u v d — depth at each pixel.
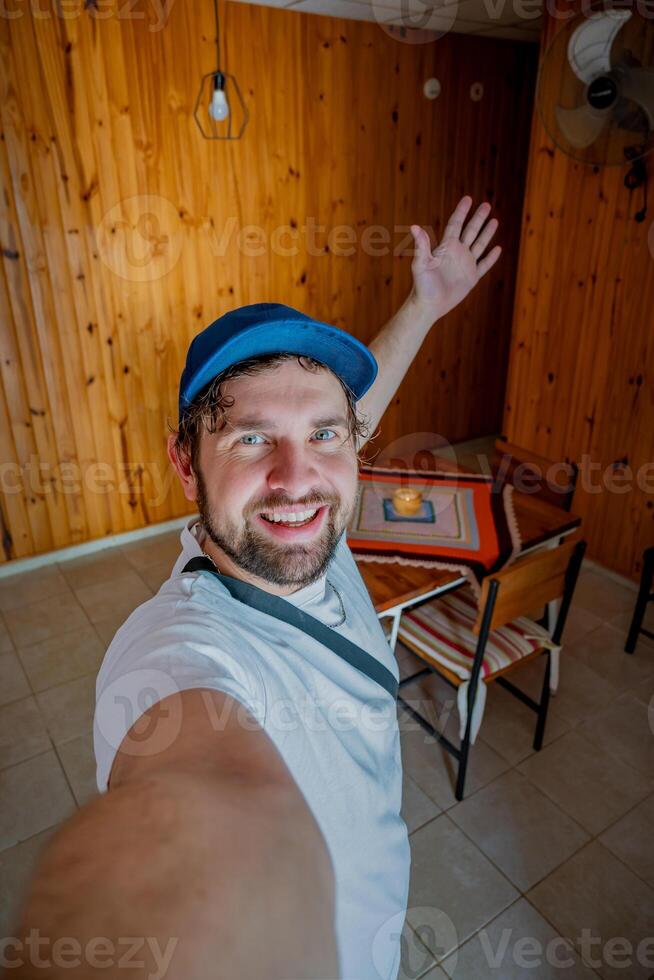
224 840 0.30
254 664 0.58
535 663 2.45
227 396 0.64
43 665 2.46
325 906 0.30
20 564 3.09
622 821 1.84
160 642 0.56
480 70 3.69
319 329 0.66
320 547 0.68
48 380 2.89
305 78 3.10
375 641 0.80
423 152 3.66
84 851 0.29
